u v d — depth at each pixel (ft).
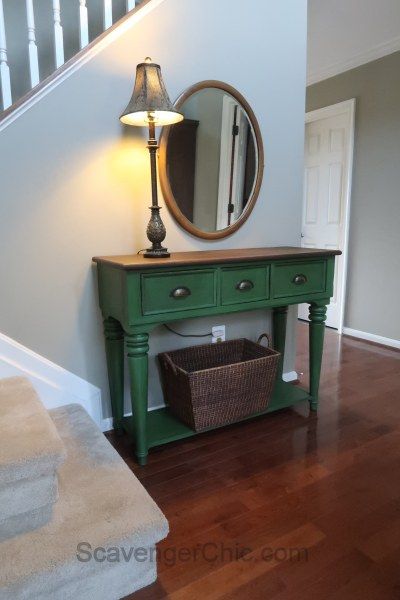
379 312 11.09
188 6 6.26
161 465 5.74
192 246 6.92
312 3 8.14
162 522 3.93
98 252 6.14
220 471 5.58
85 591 3.65
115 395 6.35
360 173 11.09
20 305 5.72
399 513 4.79
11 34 6.05
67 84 5.55
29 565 3.44
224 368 6.06
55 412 5.91
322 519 4.69
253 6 6.85
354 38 9.70
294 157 7.79
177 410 6.49
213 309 5.72
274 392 7.44
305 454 5.98
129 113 5.35
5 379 5.45
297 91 7.59
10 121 5.28
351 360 9.91
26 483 3.81
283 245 7.98
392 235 10.51
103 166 5.97
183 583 3.90
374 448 6.14
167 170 6.38
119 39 5.81
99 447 5.11
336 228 12.08
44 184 5.62
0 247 5.48
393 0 8.06
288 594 3.78
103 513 4.01
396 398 7.84
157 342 6.94
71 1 6.28
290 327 8.29
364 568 4.04
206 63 6.55
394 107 10.03
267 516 4.74
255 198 7.37
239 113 6.98
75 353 6.20
